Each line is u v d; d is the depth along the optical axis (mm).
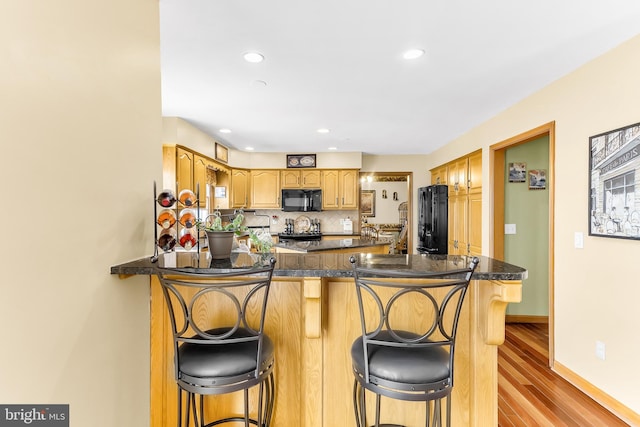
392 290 1536
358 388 1510
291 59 2217
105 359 1207
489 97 2932
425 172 5816
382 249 3541
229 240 1528
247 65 2307
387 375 1158
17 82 833
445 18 1737
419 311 1539
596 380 2180
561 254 2490
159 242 1437
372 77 2504
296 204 5504
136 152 1418
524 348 3061
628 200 1914
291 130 4125
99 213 1172
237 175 5391
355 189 5539
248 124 3852
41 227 915
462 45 2025
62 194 995
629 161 1908
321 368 1547
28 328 875
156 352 1533
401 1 1592
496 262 1561
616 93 2018
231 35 1907
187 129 3746
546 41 1969
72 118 1035
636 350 1899
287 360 1553
